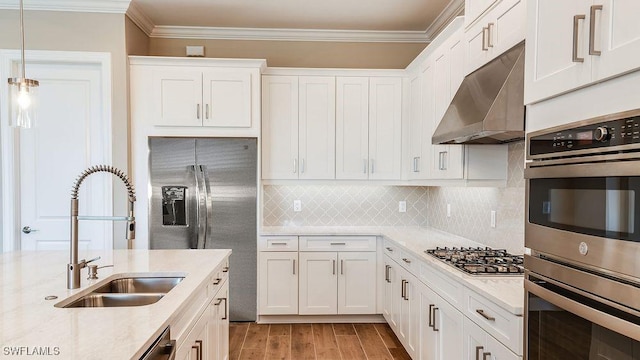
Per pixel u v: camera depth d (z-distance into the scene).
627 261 0.88
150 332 1.22
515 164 2.50
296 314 3.71
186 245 3.57
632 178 0.87
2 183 3.39
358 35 4.13
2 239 3.40
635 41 0.87
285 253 3.67
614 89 0.95
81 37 3.42
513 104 1.90
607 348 0.95
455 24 2.61
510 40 1.95
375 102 3.90
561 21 1.14
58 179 3.50
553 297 1.15
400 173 3.93
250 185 3.63
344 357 3.02
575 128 1.07
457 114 2.27
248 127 3.66
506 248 2.62
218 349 2.35
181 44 4.08
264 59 3.86
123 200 3.51
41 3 3.34
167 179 3.56
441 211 3.82
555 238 1.15
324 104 3.87
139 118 3.56
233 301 3.66
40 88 3.48
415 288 2.69
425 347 2.48
